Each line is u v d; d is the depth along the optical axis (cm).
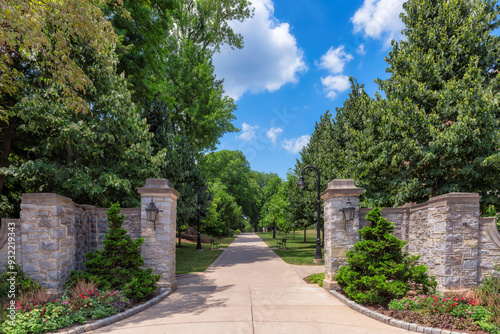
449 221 747
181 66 2478
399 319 614
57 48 889
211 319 636
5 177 1257
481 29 1033
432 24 1150
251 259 1781
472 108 958
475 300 637
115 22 1477
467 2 1090
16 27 779
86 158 1248
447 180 1091
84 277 780
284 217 3362
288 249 2450
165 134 1984
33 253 759
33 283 738
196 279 1162
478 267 741
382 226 770
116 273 807
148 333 555
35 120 1027
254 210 8188
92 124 1141
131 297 779
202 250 2466
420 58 1107
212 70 2708
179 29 2598
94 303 671
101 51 959
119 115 1209
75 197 1202
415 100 1131
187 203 2175
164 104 2061
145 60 1700
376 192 1252
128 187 1179
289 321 620
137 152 1262
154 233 971
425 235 877
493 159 888
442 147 1005
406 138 1054
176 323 613
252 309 715
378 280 708
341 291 892
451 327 557
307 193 2247
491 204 1034
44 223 766
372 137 1195
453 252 741
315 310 705
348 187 957
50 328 564
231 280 1115
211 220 3819
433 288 725
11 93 972
